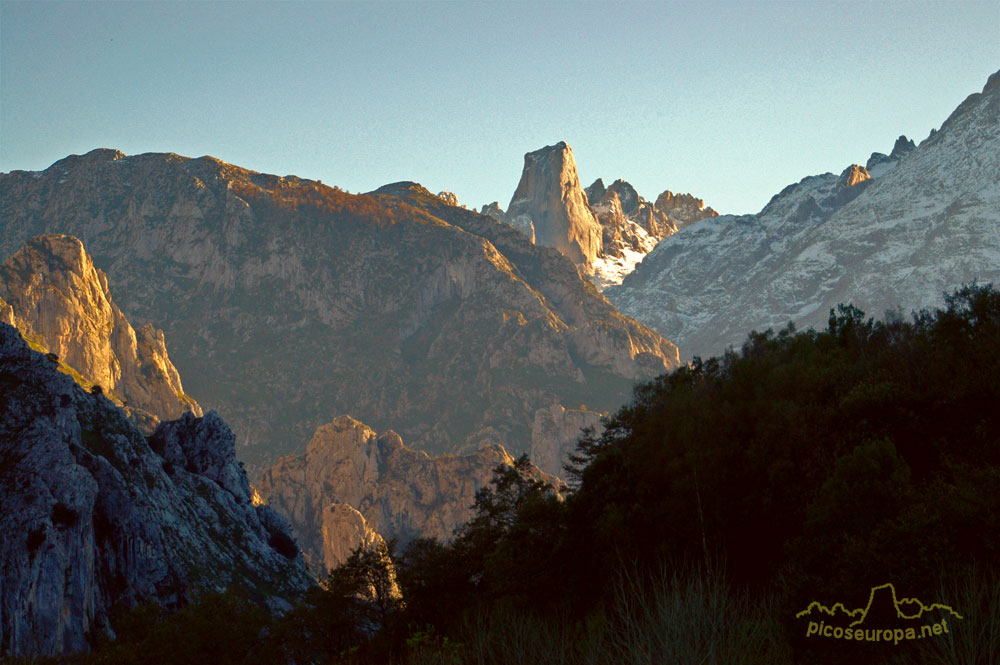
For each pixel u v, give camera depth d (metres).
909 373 36.03
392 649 52.91
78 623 92.00
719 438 37.50
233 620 72.75
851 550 20.30
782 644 18.70
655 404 61.56
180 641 69.56
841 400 35.44
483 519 61.53
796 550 23.45
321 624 71.12
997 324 35.25
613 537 34.38
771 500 31.98
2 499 92.69
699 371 68.56
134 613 78.88
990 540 19.62
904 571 19.16
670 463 37.75
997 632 15.20
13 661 78.12
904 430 33.22
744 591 23.73
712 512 32.16
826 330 58.62
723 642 15.73
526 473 66.75
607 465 41.72
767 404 38.75
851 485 24.86
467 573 54.91
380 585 70.94
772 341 63.50
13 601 85.81
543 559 36.84
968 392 32.41
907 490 24.25
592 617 18.78
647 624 15.79
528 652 18.53
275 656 69.75
